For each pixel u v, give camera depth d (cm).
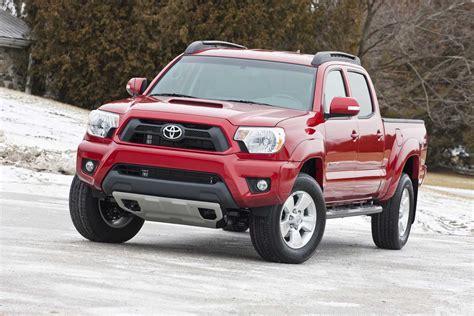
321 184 1270
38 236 1278
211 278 1015
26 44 5541
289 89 1298
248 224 1218
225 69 1331
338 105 1275
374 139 1426
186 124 1163
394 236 1548
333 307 906
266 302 898
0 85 5525
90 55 5431
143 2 5381
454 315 920
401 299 995
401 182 1551
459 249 1664
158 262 1102
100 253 1137
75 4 5441
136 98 1277
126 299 847
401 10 6338
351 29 5878
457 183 5819
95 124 1211
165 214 1191
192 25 5397
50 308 780
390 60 6588
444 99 6694
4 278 901
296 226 1214
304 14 5572
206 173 1148
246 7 5391
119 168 1180
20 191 1970
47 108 4434
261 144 1152
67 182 2206
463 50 6444
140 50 5444
